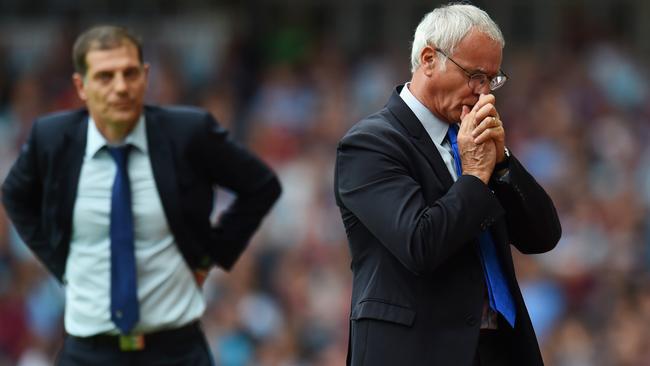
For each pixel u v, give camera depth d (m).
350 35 60.53
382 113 16.30
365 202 15.65
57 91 55.16
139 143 20.44
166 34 59.94
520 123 50.34
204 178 20.94
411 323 15.55
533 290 37.41
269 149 49.91
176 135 20.58
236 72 56.22
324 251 41.78
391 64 55.66
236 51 57.38
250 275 39.78
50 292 39.81
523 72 54.22
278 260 41.59
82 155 20.38
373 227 15.56
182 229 20.52
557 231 16.52
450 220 15.06
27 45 60.47
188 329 20.62
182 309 20.55
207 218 20.89
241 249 21.66
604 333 35.66
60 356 20.75
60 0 61.62
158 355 20.34
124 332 20.05
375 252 15.92
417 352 15.51
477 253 15.85
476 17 15.74
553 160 47.56
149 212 20.34
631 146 49.25
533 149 48.34
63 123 20.59
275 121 51.72
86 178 20.34
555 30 59.06
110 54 20.11
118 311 20.05
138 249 20.30
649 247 41.19
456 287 15.66
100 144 20.33
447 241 15.05
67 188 20.36
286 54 57.53
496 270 15.94
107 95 20.05
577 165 47.34
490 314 16.06
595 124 50.72
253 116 53.22
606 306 36.72
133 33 20.59
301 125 51.41
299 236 43.34
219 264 21.56
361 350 15.74
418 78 16.17
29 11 61.59
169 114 20.77
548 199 16.31
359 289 16.05
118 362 20.27
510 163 15.91
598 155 49.00
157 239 20.42
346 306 38.75
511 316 15.73
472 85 15.71
